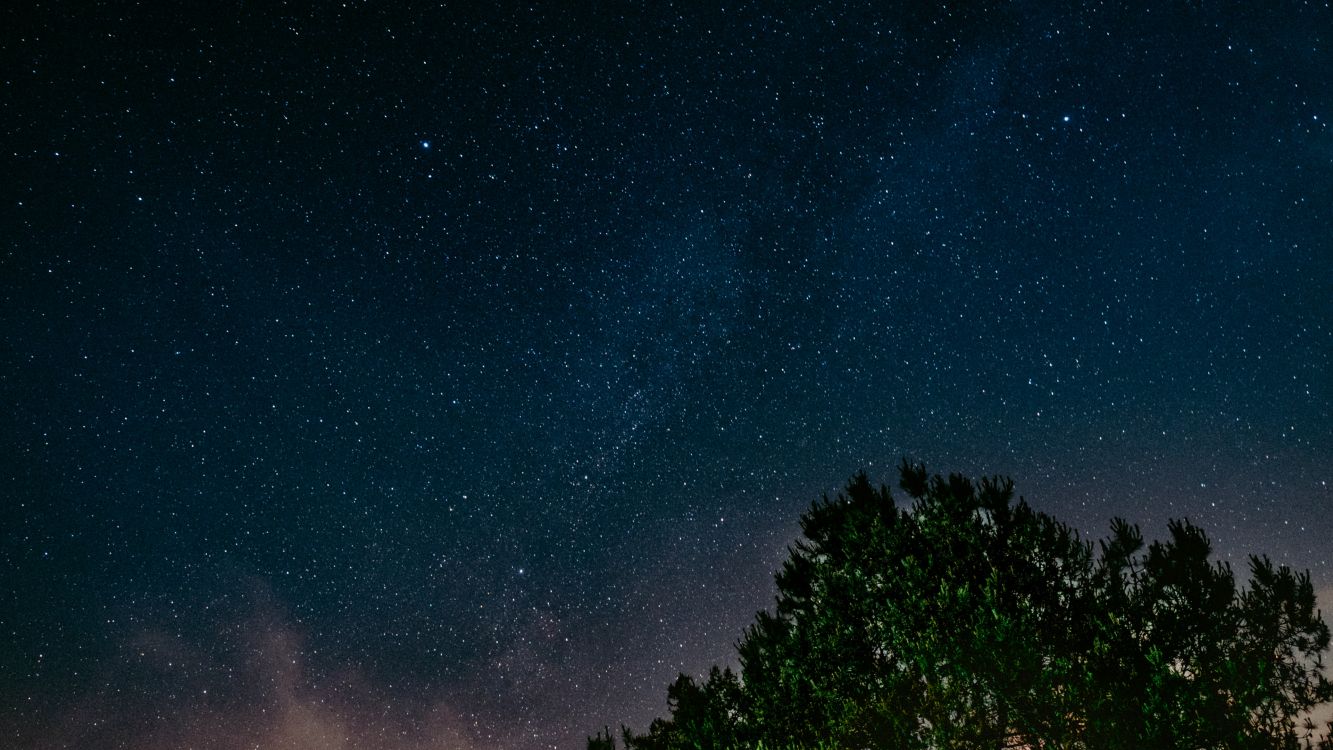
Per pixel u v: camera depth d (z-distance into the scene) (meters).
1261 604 7.30
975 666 7.34
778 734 9.64
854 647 9.09
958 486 9.11
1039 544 8.27
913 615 8.34
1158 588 7.59
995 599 7.82
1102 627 7.32
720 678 11.37
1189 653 7.23
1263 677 6.85
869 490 10.22
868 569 9.31
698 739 10.86
